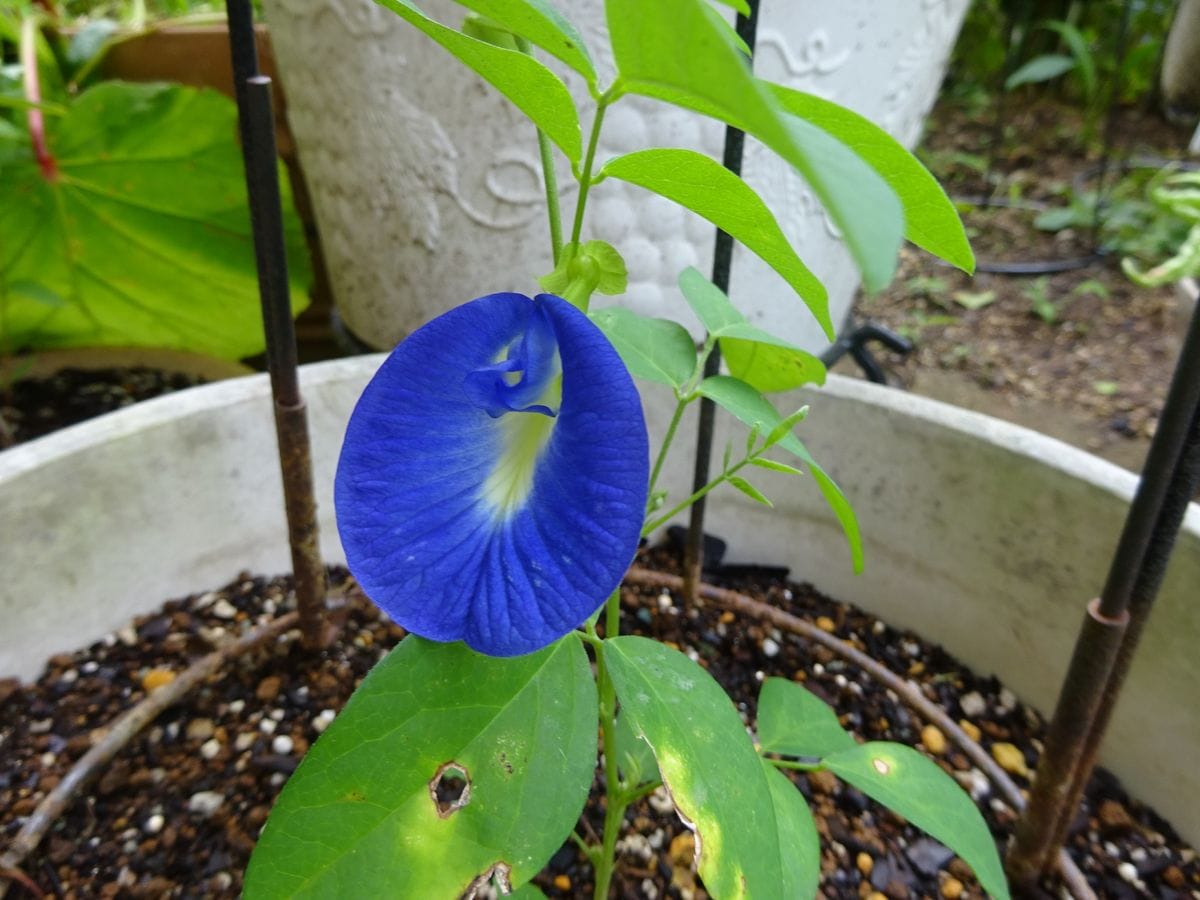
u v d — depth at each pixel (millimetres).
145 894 175
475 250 261
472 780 120
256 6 376
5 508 192
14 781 191
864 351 317
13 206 296
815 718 180
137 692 210
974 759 200
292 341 179
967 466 212
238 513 232
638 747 168
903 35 244
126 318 339
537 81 98
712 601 236
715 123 234
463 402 105
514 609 103
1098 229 542
